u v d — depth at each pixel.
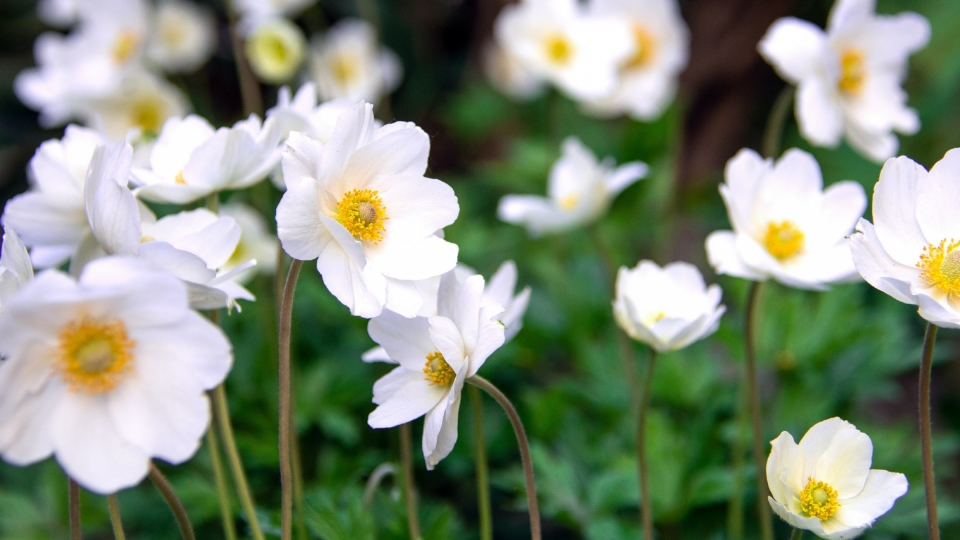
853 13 0.86
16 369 0.64
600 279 1.12
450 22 1.85
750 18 1.64
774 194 0.78
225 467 0.89
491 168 1.40
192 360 0.64
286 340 0.67
